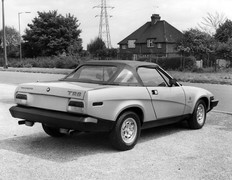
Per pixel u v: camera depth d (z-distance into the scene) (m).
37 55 77.75
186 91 7.62
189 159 5.76
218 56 37.53
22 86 6.50
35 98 6.27
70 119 5.66
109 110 5.86
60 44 73.06
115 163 5.52
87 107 5.58
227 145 6.64
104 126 5.86
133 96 6.27
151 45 71.12
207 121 9.02
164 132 7.71
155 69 7.18
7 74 30.02
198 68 35.81
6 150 6.18
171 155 5.97
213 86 19.58
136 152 6.12
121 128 6.07
